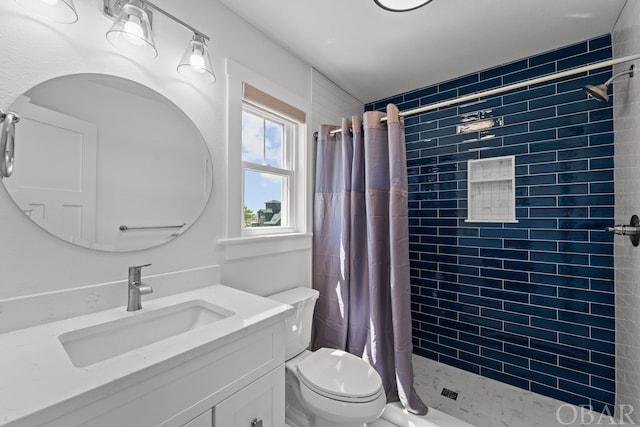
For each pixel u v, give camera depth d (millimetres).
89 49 997
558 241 1806
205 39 1282
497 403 1791
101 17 1027
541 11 1483
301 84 1965
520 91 1944
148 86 1158
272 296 1675
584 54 1740
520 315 1940
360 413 1172
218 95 1427
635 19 1304
